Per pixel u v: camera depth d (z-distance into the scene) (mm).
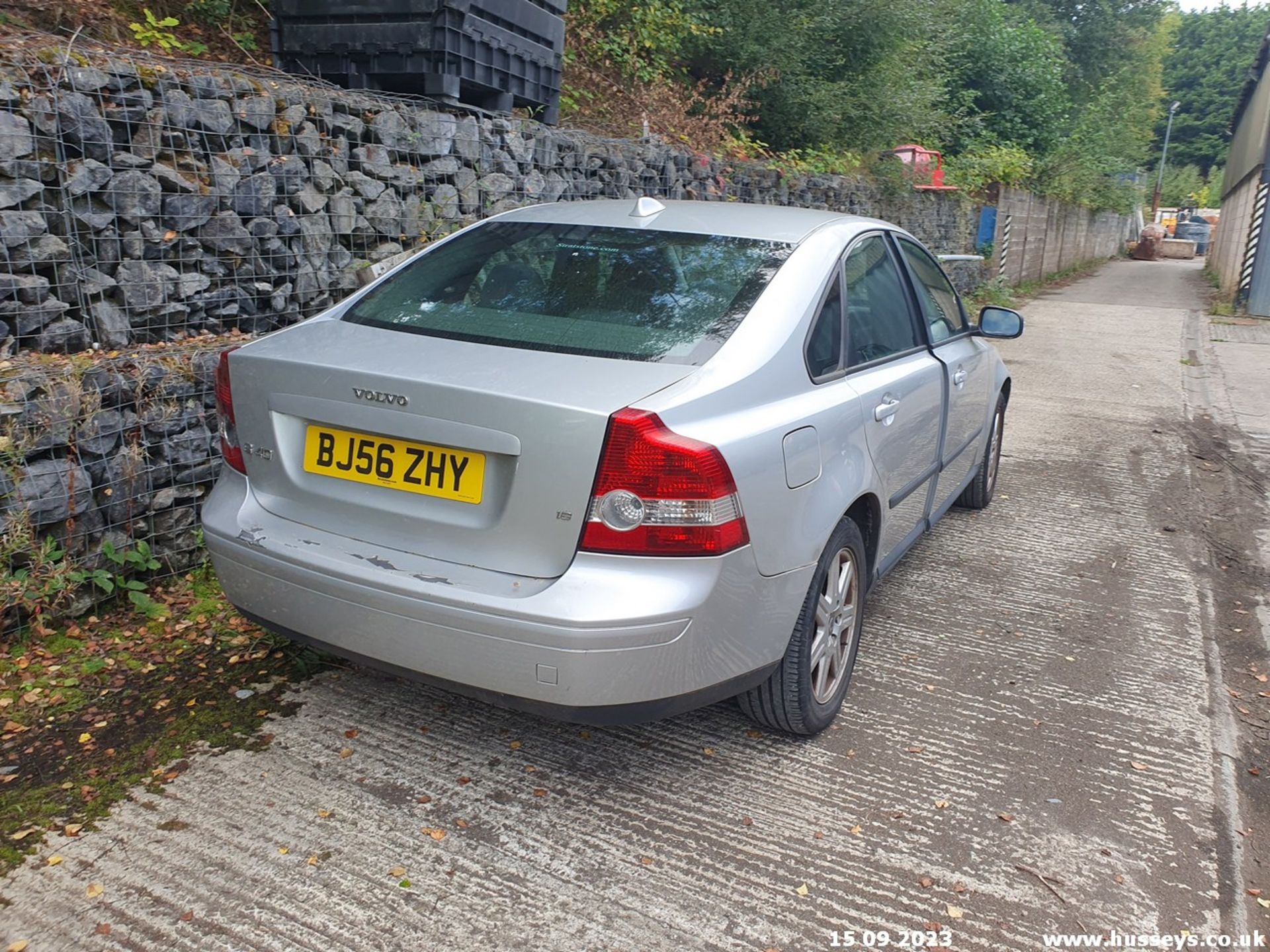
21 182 3691
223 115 4453
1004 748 3123
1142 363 11000
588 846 2561
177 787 2691
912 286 3980
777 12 11430
